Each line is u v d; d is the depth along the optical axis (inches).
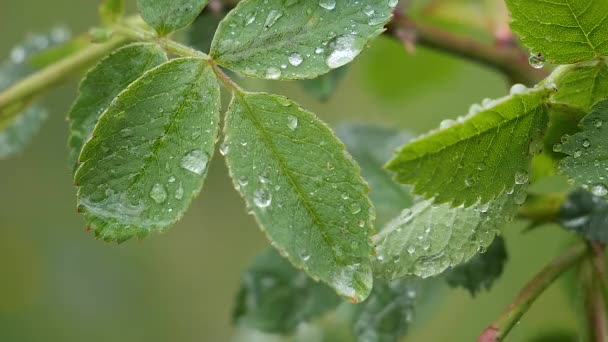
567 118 11.6
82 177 11.6
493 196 11.4
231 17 11.8
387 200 13.6
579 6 11.3
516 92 11.3
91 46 13.2
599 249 12.5
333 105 20.0
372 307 13.5
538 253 16.6
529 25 11.4
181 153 11.7
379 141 14.4
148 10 12.1
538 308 14.8
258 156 11.6
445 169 11.3
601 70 11.5
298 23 11.7
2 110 13.2
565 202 12.6
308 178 11.6
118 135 11.7
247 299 14.4
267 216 11.5
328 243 11.5
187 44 13.9
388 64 16.7
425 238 11.8
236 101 11.7
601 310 12.6
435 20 14.9
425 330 18.5
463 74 17.2
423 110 18.4
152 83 11.7
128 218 11.6
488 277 13.0
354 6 11.7
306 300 14.3
